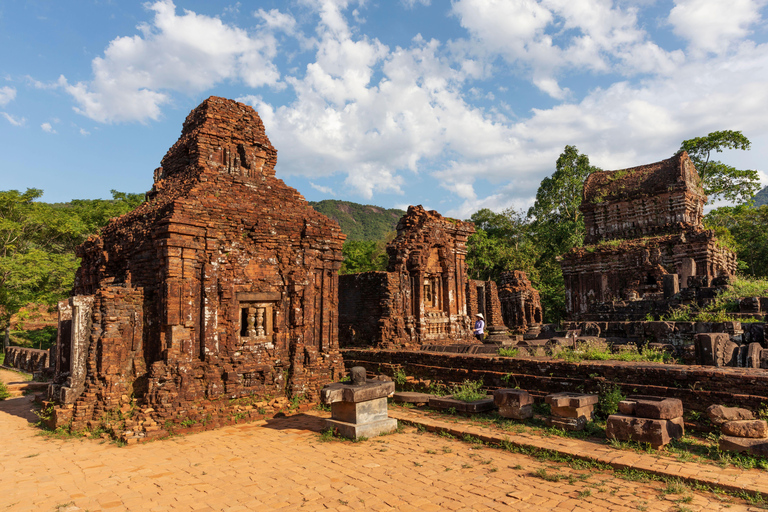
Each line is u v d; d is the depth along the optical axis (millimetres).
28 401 16547
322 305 15438
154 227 12883
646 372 10562
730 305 15508
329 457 9062
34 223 40281
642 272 29094
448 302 21719
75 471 8484
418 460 8727
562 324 18938
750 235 43781
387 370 17047
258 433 11266
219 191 14070
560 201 50438
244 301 13914
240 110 16078
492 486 7254
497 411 12148
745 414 8578
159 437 10852
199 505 6781
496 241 51625
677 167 31906
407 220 21953
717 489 6668
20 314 36344
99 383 11680
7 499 7133
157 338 12391
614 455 8125
